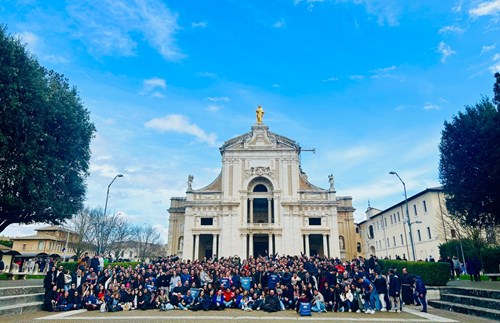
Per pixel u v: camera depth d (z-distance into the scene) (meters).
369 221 77.19
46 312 17.66
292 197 53.06
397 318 15.67
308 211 52.84
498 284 21.20
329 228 51.69
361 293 18.05
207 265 26.06
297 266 24.27
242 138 57.03
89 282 19.77
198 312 17.89
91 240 59.44
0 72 19.31
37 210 23.27
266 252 54.31
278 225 51.84
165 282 20.16
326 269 21.48
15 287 18.72
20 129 21.00
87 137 27.31
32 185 21.72
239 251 50.56
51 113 23.06
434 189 50.44
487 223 26.42
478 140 23.89
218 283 20.36
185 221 52.75
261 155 55.50
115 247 76.19
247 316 16.44
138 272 21.53
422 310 17.59
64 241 72.88
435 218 49.19
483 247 36.41
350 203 58.94
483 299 16.47
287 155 55.31
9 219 24.17
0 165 20.42
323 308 17.91
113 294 18.64
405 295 20.02
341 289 18.58
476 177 24.42
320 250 56.34
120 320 15.12
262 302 18.73
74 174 26.28
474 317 15.55
